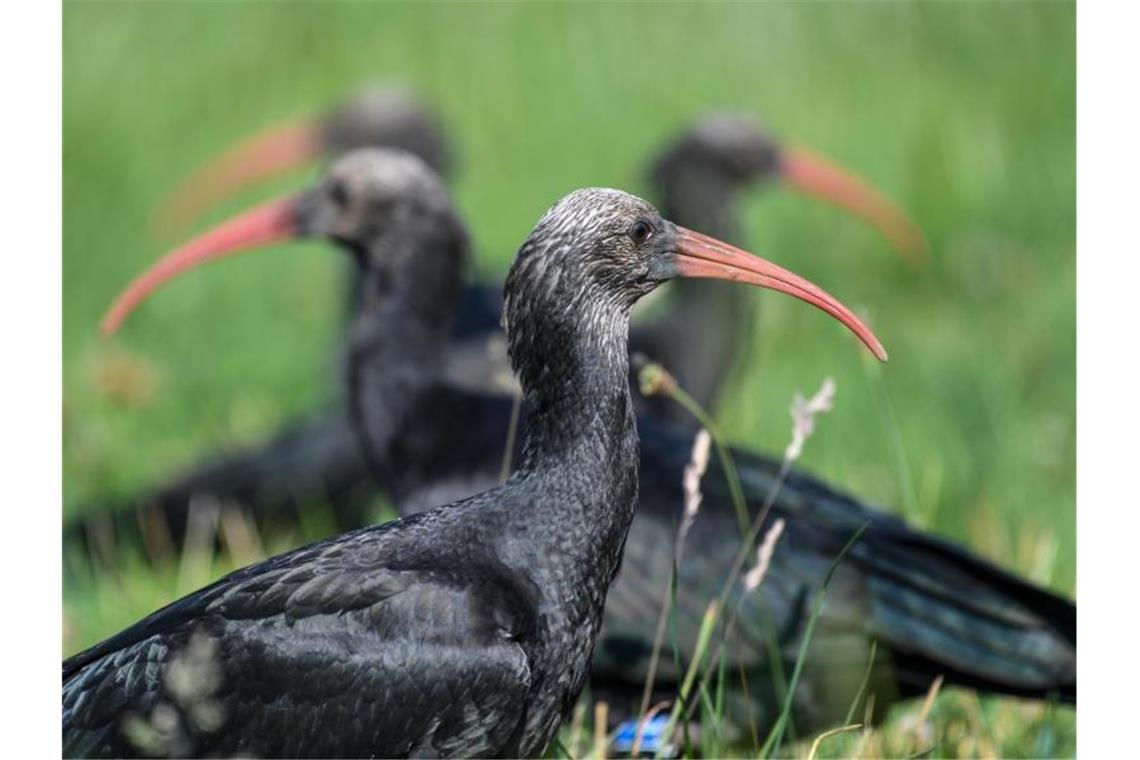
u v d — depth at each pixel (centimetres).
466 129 2064
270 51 2170
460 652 717
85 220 1859
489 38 2203
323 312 1705
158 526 1355
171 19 2186
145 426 1505
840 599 909
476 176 1959
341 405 1427
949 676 907
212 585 752
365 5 2245
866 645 905
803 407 844
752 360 1483
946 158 1794
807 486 952
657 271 780
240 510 1378
